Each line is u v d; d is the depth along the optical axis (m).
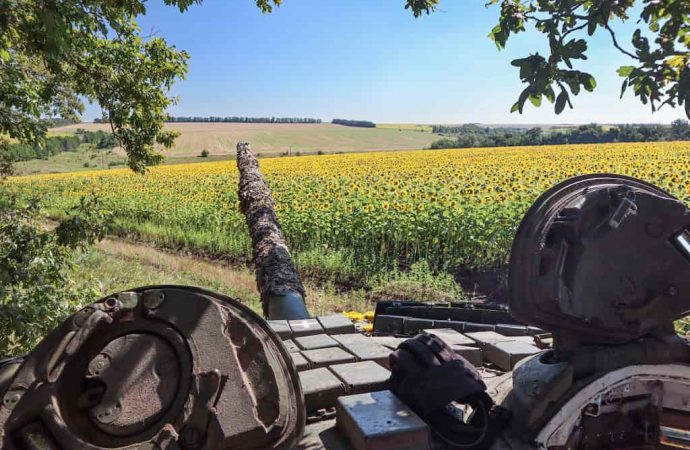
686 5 2.65
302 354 3.10
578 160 24.94
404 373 2.46
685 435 2.34
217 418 1.78
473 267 11.91
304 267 12.52
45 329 5.48
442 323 4.20
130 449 1.69
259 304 9.66
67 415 1.77
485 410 2.28
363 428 2.03
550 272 2.21
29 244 5.57
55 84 7.55
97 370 1.86
